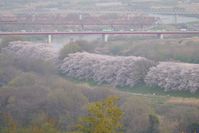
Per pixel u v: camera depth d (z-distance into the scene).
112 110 121.75
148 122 192.12
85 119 123.69
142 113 199.62
